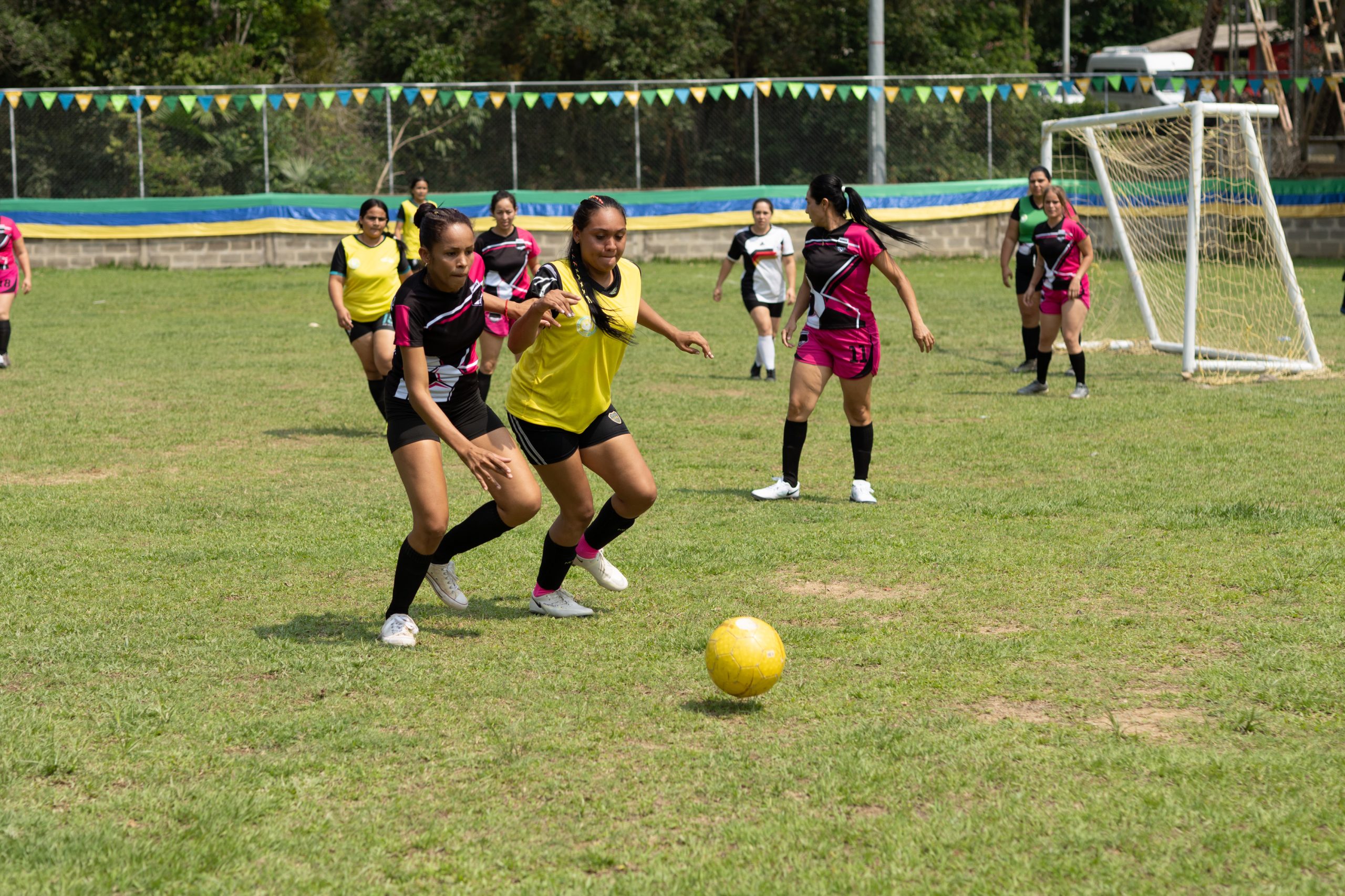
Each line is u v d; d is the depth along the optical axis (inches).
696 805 219.0
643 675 283.1
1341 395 680.4
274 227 1510.8
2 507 452.8
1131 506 441.7
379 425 626.8
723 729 251.8
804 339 460.8
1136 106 1862.7
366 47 1937.7
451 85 1413.6
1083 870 195.5
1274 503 442.9
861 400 457.7
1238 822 209.6
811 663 290.0
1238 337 878.4
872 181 1545.3
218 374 792.9
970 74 1893.5
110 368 814.5
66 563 379.6
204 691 273.3
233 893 191.6
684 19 1754.4
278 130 1542.8
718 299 778.8
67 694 271.1
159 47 1825.8
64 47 1785.2
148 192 1510.8
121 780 230.5
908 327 1015.6
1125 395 692.7
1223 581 350.3
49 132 1491.1
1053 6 2556.6
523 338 298.5
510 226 606.2
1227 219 975.6
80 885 192.9
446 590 328.8
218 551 394.3
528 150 1563.7
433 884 193.6
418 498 299.1
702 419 641.6
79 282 1371.8
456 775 231.3
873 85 1485.0
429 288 291.9
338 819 214.7
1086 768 231.0
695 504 457.7
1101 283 1219.9
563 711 261.6
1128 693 269.3
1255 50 1875.0
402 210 727.7
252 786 227.0
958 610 330.3
